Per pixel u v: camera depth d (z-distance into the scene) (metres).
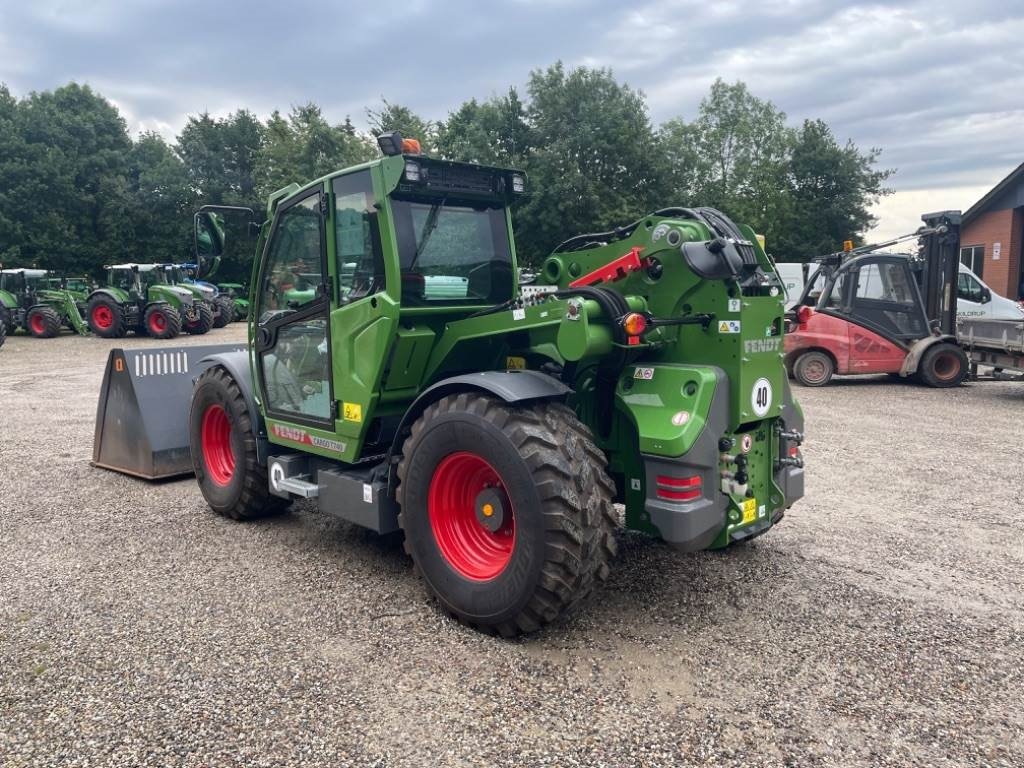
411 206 4.05
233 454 5.21
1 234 35.62
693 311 3.69
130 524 5.30
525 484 3.31
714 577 4.27
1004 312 16.14
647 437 3.50
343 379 4.23
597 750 2.68
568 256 4.21
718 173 45.84
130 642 3.51
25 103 39.25
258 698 3.02
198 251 4.59
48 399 10.98
